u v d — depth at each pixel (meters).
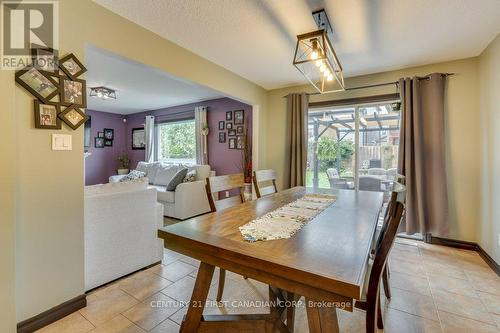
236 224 1.32
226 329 1.30
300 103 3.87
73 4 1.72
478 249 2.76
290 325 1.47
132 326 1.59
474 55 2.78
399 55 2.80
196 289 1.31
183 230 1.22
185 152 5.93
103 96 4.46
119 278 2.18
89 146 6.35
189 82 2.80
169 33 2.35
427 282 2.15
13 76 1.38
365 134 3.65
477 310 1.76
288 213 1.57
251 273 0.96
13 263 1.38
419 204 2.94
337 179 3.88
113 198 2.09
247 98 3.75
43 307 1.58
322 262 0.88
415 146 2.96
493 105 2.41
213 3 1.90
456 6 1.91
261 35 2.39
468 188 2.85
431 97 2.95
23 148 1.48
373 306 1.12
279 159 4.20
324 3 1.89
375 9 1.95
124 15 2.05
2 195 1.33
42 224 1.57
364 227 1.29
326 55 2.01
